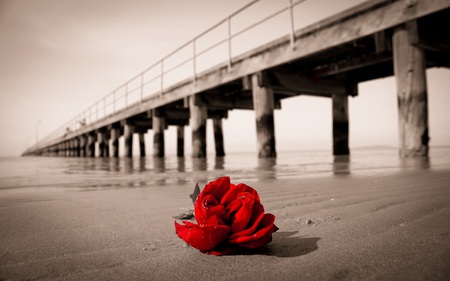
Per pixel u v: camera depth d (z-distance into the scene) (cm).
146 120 2270
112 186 303
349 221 128
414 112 621
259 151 1017
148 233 114
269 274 73
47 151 6369
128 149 2067
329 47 779
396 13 644
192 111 1340
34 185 329
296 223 127
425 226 115
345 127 1230
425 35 639
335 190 232
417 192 206
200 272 75
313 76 1106
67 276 74
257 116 1013
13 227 127
